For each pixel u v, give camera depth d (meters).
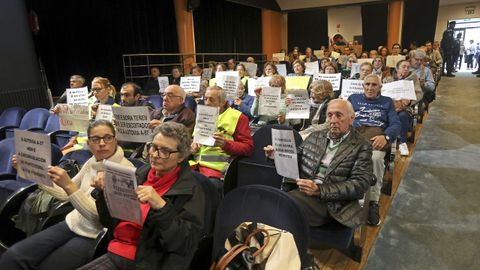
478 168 3.34
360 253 1.96
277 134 1.71
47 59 5.47
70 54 5.82
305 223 1.34
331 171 1.81
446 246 2.11
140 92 3.22
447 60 11.68
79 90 3.53
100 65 6.40
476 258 1.98
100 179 1.38
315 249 2.12
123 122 2.31
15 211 2.06
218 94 2.41
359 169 1.75
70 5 5.75
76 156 2.32
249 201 1.43
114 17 6.61
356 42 11.91
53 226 1.70
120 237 1.41
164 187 1.37
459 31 13.97
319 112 2.93
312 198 1.81
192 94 4.74
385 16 11.73
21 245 1.57
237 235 1.33
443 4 13.02
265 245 1.25
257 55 11.83
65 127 2.90
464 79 10.70
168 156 1.34
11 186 2.34
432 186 2.99
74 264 1.56
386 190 2.87
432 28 11.34
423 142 4.32
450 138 4.43
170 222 1.19
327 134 1.95
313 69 5.95
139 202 1.16
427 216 2.49
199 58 9.35
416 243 2.16
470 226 2.32
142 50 7.38
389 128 2.74
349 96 3.17
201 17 9.30
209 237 1.51
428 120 5.46
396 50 8.16
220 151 2.40
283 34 13.55
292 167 1.71
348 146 1.83
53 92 5.59
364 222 1.91
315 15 12.85
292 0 12.78
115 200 1.22
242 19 11.12
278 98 3.08
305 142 2.03
